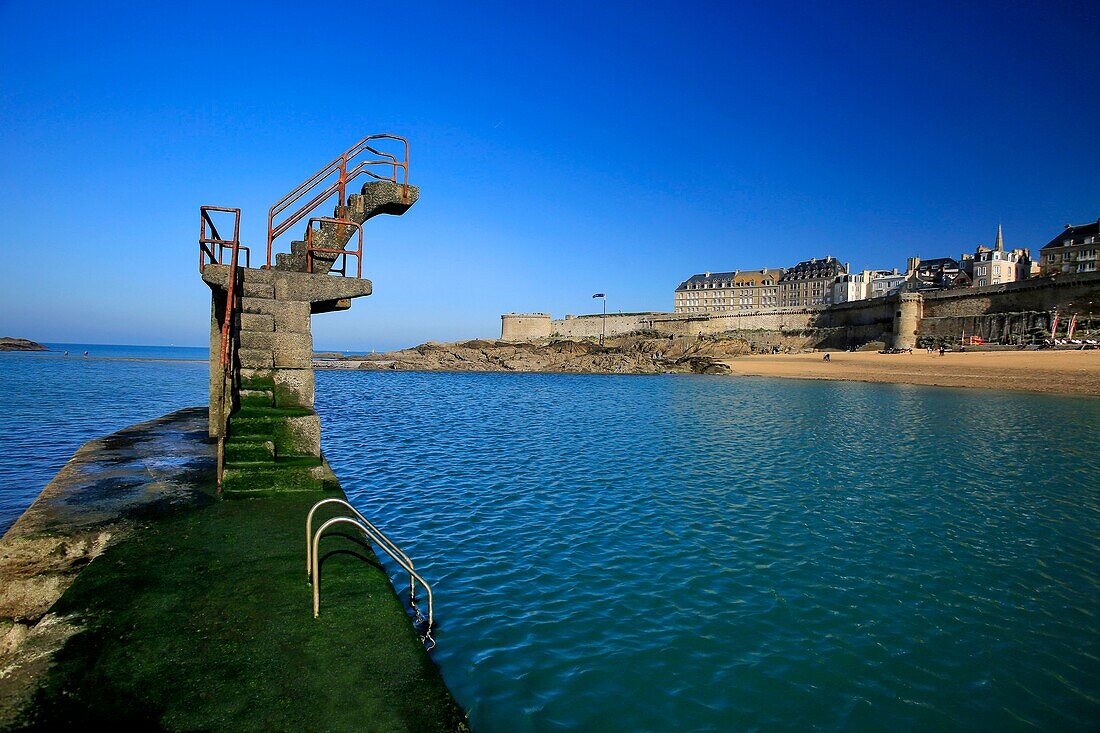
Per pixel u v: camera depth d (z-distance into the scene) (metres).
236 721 3.52
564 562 9.50
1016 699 6.03
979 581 8.94
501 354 104.12
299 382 9.80
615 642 7.02
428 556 9.68
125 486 8.66
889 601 8.23
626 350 110.94
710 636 7.20
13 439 22.12
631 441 22.12
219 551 6.21
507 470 16.41
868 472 16.56
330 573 5.76
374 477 15.30
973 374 54.88
